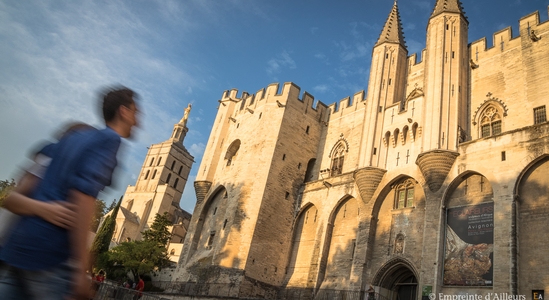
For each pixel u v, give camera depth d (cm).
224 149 5175
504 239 2434
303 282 3753
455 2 3641
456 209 2795
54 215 288
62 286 294
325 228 3800
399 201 3319
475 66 3434
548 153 2455
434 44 3478
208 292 3831
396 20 4347
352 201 3772
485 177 2719
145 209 10112
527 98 3005
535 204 2455
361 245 3316
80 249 294
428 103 3238
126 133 376
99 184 308
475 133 3195
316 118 4828
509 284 2306
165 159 11494
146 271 5084
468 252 2595
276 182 4228
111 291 2292
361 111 4422
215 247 4247
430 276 2692
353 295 3145
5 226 294
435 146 3009
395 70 4000
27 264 281
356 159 4122
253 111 4978
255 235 3906
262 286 3806
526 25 3266
